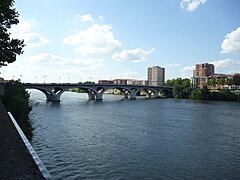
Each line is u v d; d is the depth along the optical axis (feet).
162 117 268.41
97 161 110.83
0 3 76.89
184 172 99.81
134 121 236.84
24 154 36.76
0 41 84.58
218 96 581.94
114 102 497.46
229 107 397.19
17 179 27.30
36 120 229.86
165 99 623.77
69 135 165.89
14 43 88.58
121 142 148.66
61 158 114.21
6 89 250.16
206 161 114.32
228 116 281.33
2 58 86.69
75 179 90.27
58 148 131.64
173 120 246.88
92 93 589.73
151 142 149.89
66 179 90.02
